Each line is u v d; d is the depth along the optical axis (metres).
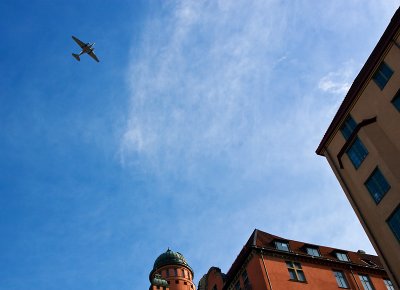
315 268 35.97
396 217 24.56
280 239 37.47
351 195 28.20
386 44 25.77
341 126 29.92
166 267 67.25
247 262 35.56
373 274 38.50
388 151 25.28
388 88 25.78
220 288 39.69
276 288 32.09
